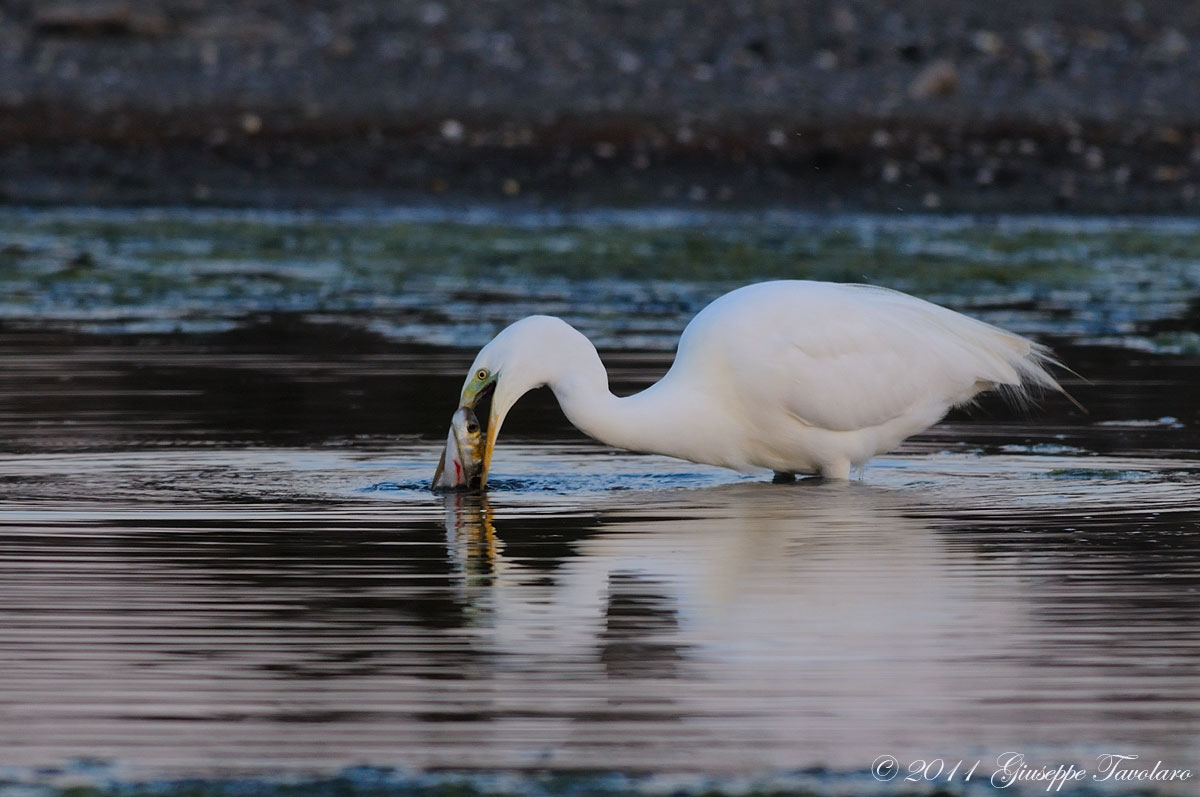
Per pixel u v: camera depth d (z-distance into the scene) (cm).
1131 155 3391
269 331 2061
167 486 1279
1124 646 888
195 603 965
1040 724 782
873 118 3528
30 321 2127
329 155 3309
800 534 1140
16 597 974
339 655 873
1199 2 4309
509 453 1442
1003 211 3153
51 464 1355
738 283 2461
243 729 771
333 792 702
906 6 4206
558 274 2534
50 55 3747
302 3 4078
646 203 3161
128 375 1764
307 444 1447
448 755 742
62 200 3123
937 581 1014
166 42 3847
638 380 1706
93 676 840
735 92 3647
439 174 3250
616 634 910
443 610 955
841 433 1316
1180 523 1166
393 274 2534
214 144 3331
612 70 3741
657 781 716
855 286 1362
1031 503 1238
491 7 4075
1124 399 1667
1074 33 4081
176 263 2606
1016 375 1360
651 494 1284
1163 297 2344
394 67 3738
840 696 815
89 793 702
